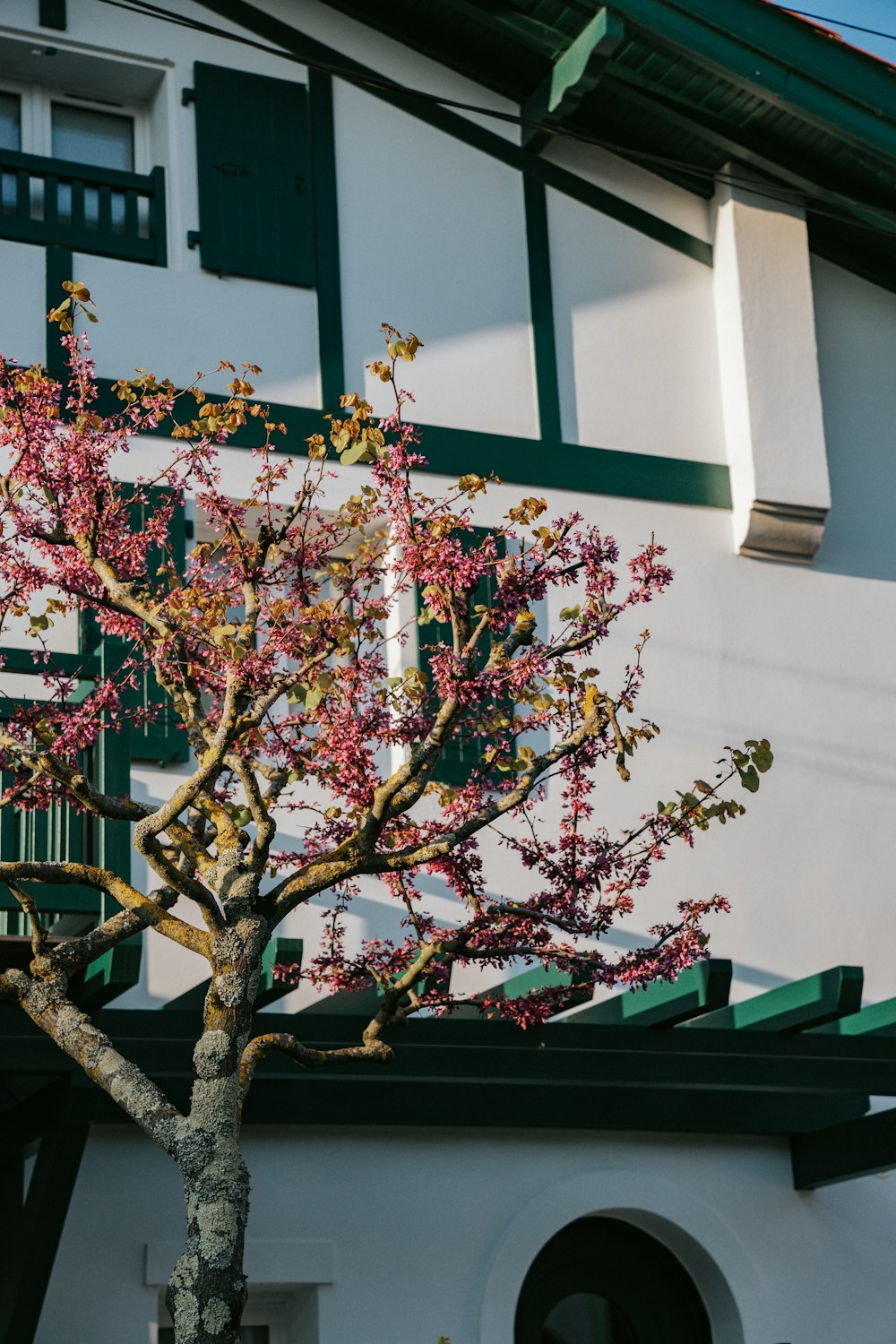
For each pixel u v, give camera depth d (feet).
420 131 30.73
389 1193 25.38
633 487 30.32
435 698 19.57
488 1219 25.85
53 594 25.36
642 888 28.14
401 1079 22.98
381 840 19.25
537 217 31.07
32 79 29.55
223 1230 15.10
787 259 32.12
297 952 20.75
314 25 30.55
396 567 17.52
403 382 29.30
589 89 29.99
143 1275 23.59
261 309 28.73
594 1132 26.91
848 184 32.55
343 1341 24.52
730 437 31.32
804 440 31.17
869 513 32.32
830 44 30.81
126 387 18.62
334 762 18.07
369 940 26.00
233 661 16.65
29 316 27.25
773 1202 27.71
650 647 29.60
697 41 29.76
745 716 29.94
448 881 19.34
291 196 29.45
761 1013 24.58
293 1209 24.79
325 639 17.35
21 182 28.14
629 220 31.76
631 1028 23.72
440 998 19.54
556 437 30.04
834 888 29.66
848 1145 27.04
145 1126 15.80
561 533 17.44
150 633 18.17
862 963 29.45
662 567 17.75
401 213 30.14
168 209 28.81
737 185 31.37
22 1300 21.33
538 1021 19.93
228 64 29.78
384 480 17.47
